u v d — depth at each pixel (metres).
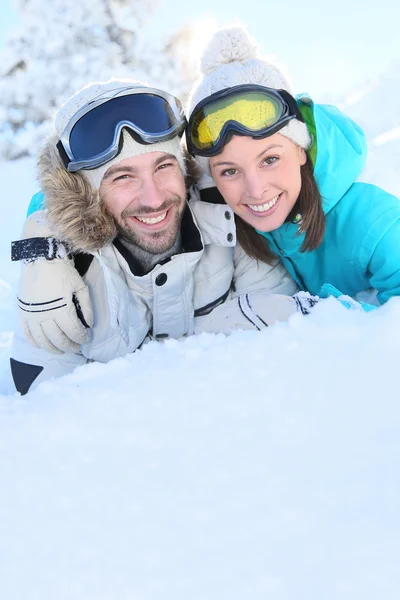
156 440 0.97
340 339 1.18
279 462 0.86
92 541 0.77
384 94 6.61
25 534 0.80
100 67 10.57
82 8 10.62
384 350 1.10
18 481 0.92
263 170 1.78
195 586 0.67
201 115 1.73
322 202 1.93
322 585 0.64
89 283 1.93
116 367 1.31
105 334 1.97
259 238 2.07
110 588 0.68
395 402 0.95
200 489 0.83
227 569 0.68
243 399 1.04
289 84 1.85
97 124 1.70
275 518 0.75
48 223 1.81
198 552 0.72
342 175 1.92
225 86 1.75
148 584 0.68
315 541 0.70
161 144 1.77
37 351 1.97
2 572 0.74
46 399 1.21
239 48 1.79
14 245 1.84
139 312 2.00
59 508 0.85
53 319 1.85
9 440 1.04
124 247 1.92
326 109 2.11
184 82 10.77
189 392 1.10
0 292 3.32
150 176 1.78
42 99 10.83
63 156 1.77
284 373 1.10
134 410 1.07
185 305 2.02
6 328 2.81
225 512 0.78
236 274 2.17
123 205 1.80
